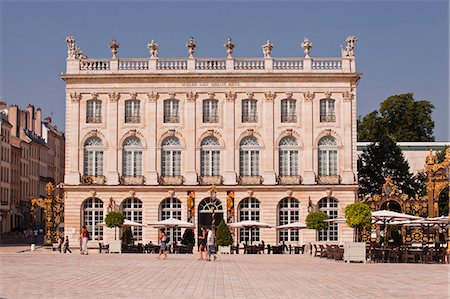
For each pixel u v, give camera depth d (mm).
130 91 84562
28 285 33125
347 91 84125
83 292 30344
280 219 83500
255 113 84500
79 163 84000
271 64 84438
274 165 83688
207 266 49688
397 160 101000
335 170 84062
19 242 99188
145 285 33969
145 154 84125
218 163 84312
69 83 84500
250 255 72312
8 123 127312
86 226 83562
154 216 83312
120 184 83375
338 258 60156
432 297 29422
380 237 76750
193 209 83125
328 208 83625
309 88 84312
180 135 84188
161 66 84625
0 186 120625
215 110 84688
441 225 68312
